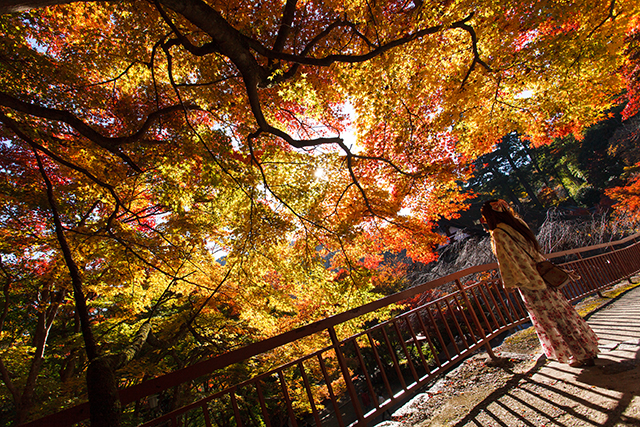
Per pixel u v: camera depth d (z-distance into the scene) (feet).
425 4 16.94
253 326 24.70
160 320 26.86
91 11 15.24
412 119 23.95
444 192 22.70
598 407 5.80
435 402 8.86
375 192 21.45
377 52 14.28
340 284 19.65
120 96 18.25
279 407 35.17
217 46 11.10
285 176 18.81
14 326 30.19
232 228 19.27
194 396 29.43
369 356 49.32
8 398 26.00
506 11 16.84
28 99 14.80
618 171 100.58
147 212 25.11
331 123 23.99
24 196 17.35
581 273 17.38
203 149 14.78
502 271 8.11
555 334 7.82
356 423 7.57
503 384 8.41
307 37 19.65
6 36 13.89
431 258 22.98
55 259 18.44
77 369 30.48
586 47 17.98
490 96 24.09
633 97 40.73
